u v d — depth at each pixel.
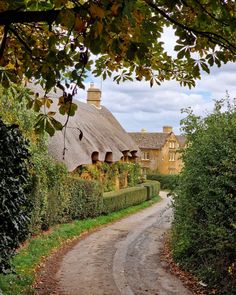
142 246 12.63
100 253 11.48
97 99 35.44
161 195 38.41
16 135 5.84
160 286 8.06
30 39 4.02
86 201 17.72
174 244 10.64
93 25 2.70
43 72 3.36
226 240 7.41
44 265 9.51
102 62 4.45
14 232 5.99
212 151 8.66
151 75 4.53
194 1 3.29
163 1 3.23
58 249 11.77
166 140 57.38
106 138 26.86
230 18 3.17
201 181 8.78
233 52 3.61
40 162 11.96
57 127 3.43
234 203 7.76
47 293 7.35
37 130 3.45
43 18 2.97
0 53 3.28
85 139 21.53
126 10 2.47
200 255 8.55
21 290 7.02
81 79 3.47
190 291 7.72
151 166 56.31
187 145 10.83
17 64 4.28
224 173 7.81
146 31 3.27
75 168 18.33
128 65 4.50
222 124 8.99
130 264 10.05
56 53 3.36
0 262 5.81
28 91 4.48
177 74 4.66
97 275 8.89
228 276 7.37
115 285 8.09
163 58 4.51
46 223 13.28
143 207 26.89
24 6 3.20
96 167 22.88
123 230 16.36
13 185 5.89
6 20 2.98
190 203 9.27
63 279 8.49
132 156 33.66
